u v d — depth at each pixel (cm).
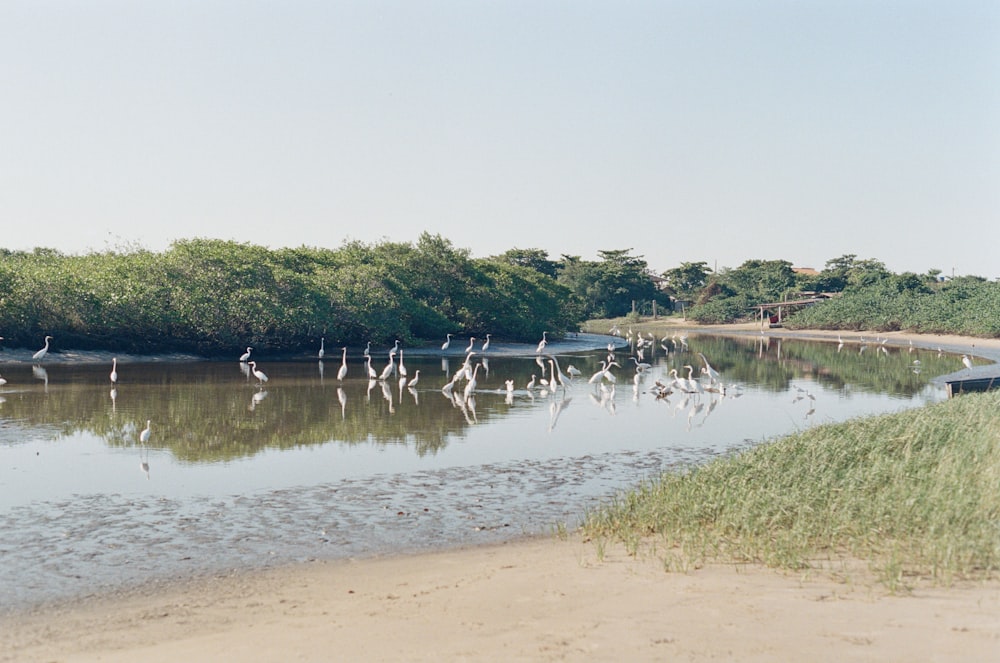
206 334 6438
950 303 11600
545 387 4575
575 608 1169
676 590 1238
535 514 1903
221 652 1053
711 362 7156
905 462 1864
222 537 1698
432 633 1084
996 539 1373
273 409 3631
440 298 9331
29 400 3797
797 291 16012
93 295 6069
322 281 7725
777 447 2170
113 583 1416
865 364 6938
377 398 4094
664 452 2709
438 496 2069
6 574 1460
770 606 1149
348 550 1620
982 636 1013
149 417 3328
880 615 1100
